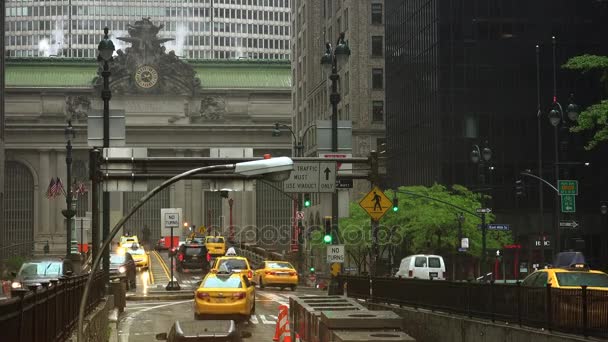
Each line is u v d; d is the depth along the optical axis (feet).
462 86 279.69
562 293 64.49
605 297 59.41
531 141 279.49
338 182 117.29
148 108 536.83
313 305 65.77
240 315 108.99
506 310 73.10
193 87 540.52
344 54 121.29
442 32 280.31
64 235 532.32
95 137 118.52
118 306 128.98
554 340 63.00
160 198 539.29
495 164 278.26
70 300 66.18
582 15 283.18
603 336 59.36
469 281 80.33
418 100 296.30
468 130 278.67
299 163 111.65
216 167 59.98
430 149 285.43
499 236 252.83
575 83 281.74
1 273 249.14
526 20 282.15
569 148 278.26
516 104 280.51
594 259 276.62
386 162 327.67
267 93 549.13
